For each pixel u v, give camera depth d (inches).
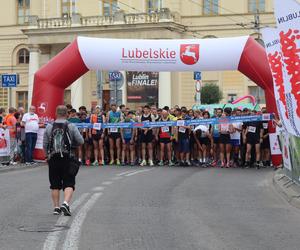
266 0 1675.7
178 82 1716.3
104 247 285.9
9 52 1910.7
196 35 1722.4
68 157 375.6
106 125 781.3
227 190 507.2
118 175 625.0
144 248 284.0
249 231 329.1
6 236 311.6
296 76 449.1
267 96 737.6
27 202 430.0
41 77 787.4
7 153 749.3
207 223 351.6
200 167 748.0
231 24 1699.1
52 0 1852.9
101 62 778.8
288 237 314.5
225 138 747.4
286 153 539.2
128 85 1626.5
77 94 1732.3
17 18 1905.8
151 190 499.2
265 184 554.9
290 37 448.8
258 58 735.7
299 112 449.1
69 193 374.0
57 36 1696.6
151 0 1753.2
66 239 303.9
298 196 439.2
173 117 768.9
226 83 1695.4
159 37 1604.3
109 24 1636.3
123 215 375.9
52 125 378.9
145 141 770.8
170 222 353.1
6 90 1887.3
